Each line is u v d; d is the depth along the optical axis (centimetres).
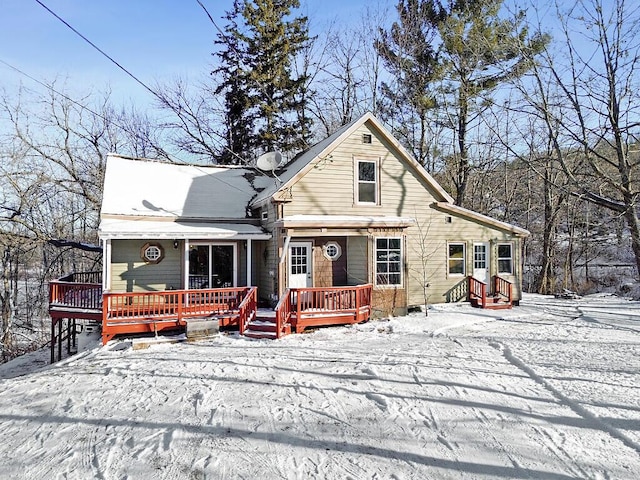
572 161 2322
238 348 985
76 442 510
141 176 1571
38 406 637
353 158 1461
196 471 432
